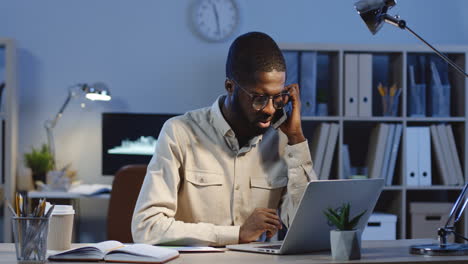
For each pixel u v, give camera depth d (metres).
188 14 4.66
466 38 4.78
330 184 1.62
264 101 1.83
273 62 1.83
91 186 4.21
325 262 1.48
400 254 1.63
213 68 4.67
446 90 4.36
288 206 2.05
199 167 2.04
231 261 1.49
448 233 1.76
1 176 4.23
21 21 4.56
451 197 4.57
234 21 4.67
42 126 4.57
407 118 4.30
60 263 1.49
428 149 4.30
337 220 1.56
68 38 4.59
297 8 4.72
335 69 4.41
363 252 1.67
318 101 4.36
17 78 4.51
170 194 1.95
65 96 4.59
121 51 4.62
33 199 4.11
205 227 1.82
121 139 4.51
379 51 4.33
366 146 4.59
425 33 4.76
